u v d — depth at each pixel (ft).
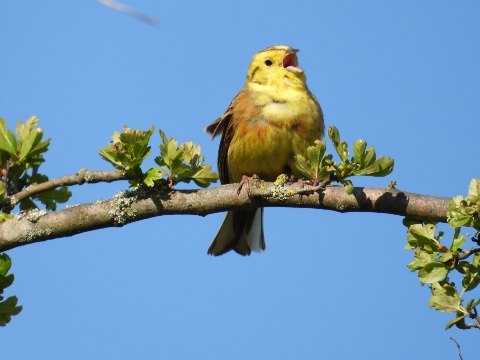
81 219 29.89
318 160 28.55
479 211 25.26
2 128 30.68
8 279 27.50
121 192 30.42
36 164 31.58
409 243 26.78
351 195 30.09
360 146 27.99
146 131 28.53
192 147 30.07
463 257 25.62
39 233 29.76
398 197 29.76
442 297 25.22
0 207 30.12
